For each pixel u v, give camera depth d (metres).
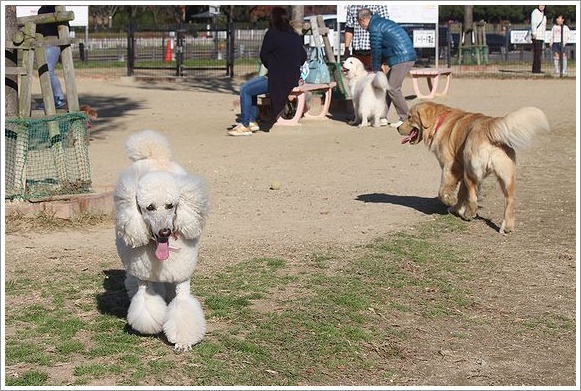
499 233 9.01
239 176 11.94
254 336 5.91
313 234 8.77
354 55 20.02
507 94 23.17
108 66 33.41
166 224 5.26
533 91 24.02
